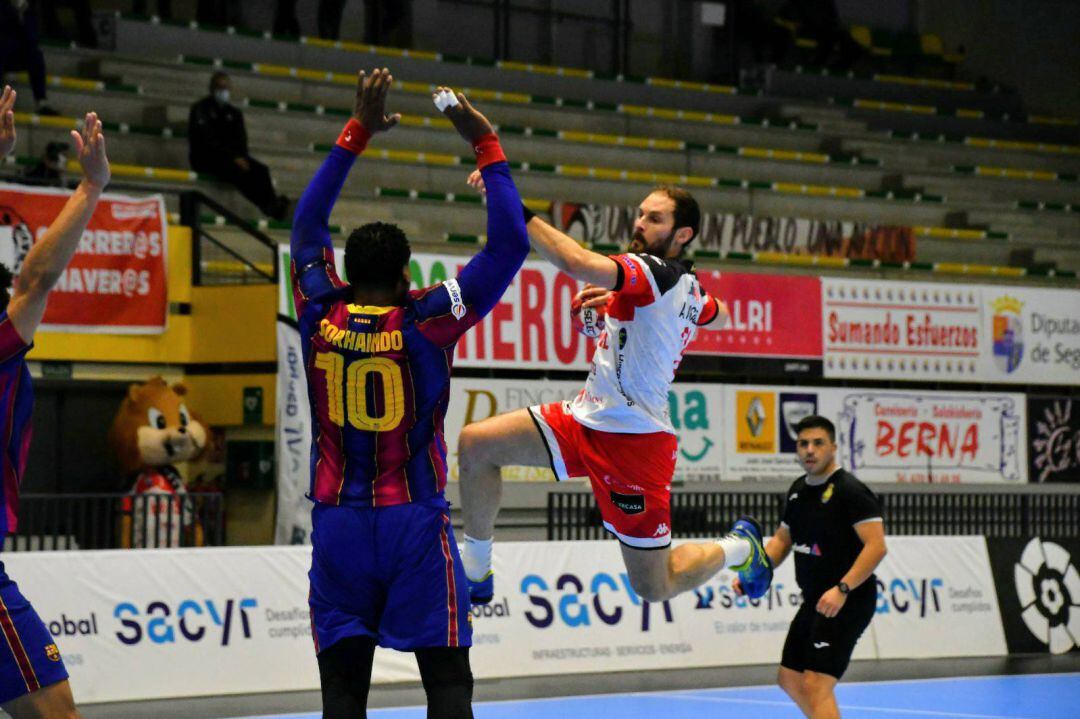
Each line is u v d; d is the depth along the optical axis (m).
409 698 16.44
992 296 26.06
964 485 25.12
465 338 21.55
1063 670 19.52
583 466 9.55
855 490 11.59
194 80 29.64
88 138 7.64
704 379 24.16
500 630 18.36
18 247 19.64
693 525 20.41
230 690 16.75
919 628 20.91
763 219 29.64
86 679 15.92
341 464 7.18
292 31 32.62
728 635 19.91
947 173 36.28
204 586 16.81
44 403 21.47
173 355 21.30
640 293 8.98
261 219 26.31
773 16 39.66
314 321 7.25
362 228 7.32
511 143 31.31
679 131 34.81
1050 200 37.66
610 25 39.09
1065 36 42.66
